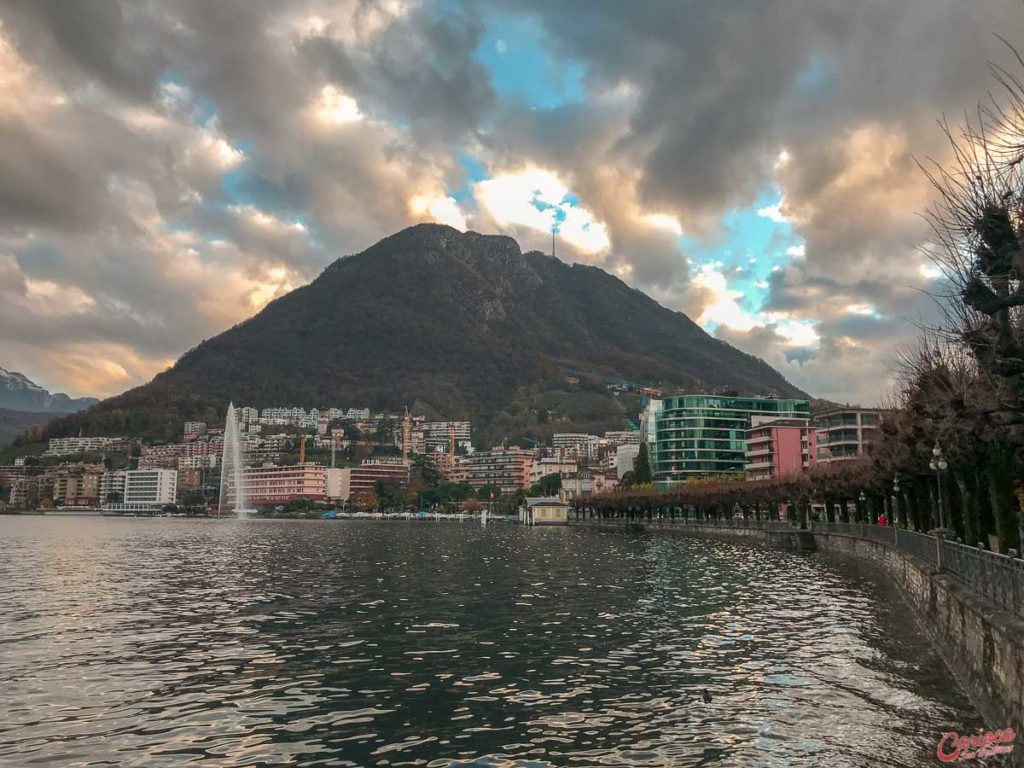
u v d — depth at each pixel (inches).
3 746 785.6
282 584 2319.1
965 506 1814.7
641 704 940.6
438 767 729.6
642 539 5452.8
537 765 735.7
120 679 1065.5
